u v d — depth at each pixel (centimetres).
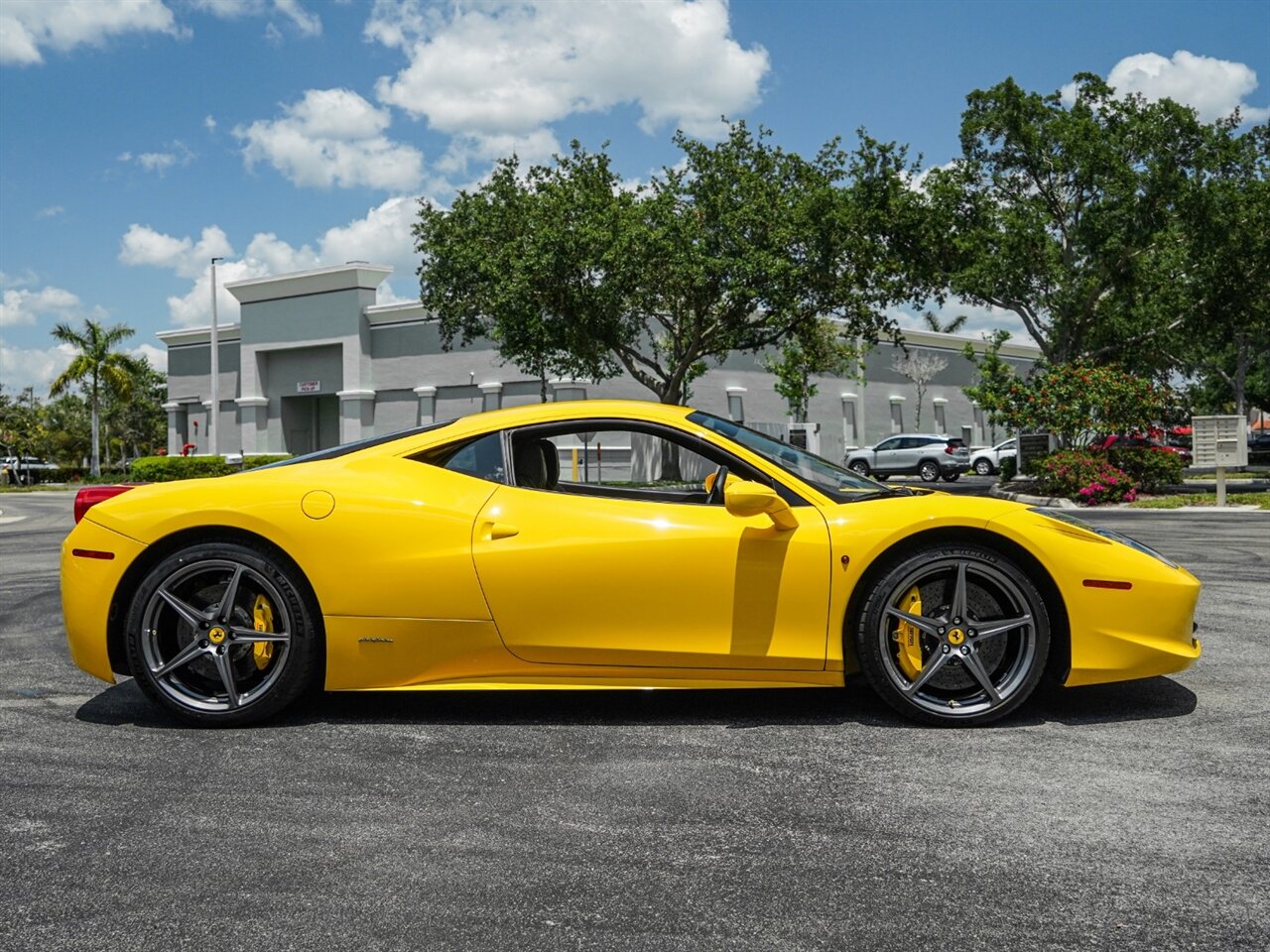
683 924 231
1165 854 266
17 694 459
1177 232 2567
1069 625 383
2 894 251
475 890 251
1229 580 772
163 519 402
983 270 2633
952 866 261
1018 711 405
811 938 224
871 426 5166
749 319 2950
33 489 4462
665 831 288
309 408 4797
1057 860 263
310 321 4469
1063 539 385
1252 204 2458
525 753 362
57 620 666
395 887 253
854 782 326
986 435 5984
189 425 5047
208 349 4956
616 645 389
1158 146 2534
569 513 396
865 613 384
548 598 389
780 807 305
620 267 2428
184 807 311
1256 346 4097
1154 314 2780
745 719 402
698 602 387
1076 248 2694
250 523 396
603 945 222
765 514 386
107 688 471
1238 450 1794
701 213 2569
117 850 278
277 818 301
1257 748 354
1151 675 390
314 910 241
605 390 4019
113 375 4891
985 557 381
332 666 398
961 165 2712
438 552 392
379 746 373
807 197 2570
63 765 354
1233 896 241
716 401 4297
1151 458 2133
